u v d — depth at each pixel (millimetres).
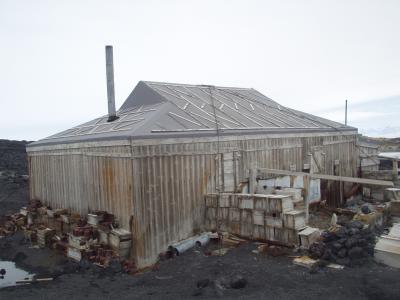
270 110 21109
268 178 16281
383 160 34125
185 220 13352
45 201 18812
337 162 20859
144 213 12234
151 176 12430
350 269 9633
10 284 11891
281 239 11781
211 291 9023
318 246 10836
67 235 15086
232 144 14938
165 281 10398
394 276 8898
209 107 17688
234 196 13047
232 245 12594
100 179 13906
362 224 11992
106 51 17062
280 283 9133
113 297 9570
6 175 36062
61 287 10828
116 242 12172
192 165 13570
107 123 16547
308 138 18859
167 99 16641
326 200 19734
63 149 16656
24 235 18219
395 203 14609
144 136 12203
